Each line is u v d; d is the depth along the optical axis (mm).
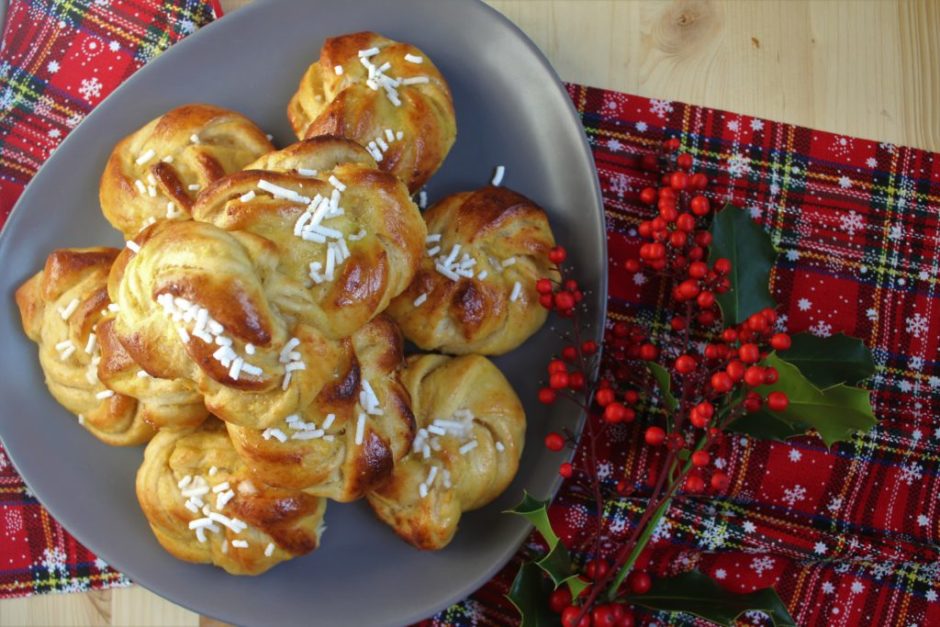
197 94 739
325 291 641
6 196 755
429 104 708
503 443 702
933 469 730
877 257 742
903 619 727
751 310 696
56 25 766
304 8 735
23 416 720
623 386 730
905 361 737
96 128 730
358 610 708
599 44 756
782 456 731
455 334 709
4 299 724
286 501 686
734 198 744
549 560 651
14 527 740
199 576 710
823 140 749
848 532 729
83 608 740
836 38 757
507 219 700
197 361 617
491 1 760
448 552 714
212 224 633
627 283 741
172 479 694
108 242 738
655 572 730
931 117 752
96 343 702
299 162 658
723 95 752
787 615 669
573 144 715
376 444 667
